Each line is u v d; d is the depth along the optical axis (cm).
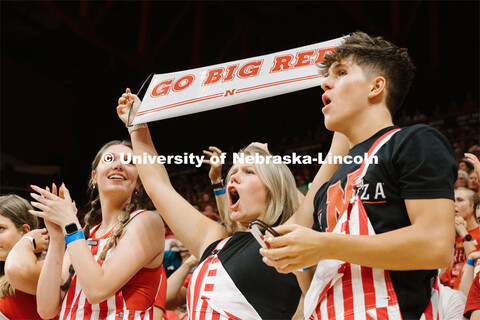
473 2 1223
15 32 1420
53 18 1377
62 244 178
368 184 111
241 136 1421
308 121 1362
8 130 1250
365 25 1168
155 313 187
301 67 158
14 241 225
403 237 99
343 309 106
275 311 152
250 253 158
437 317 110
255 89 160
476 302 227
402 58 126
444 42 1255
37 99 1330
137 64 1229
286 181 170
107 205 197
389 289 105
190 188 1071
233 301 152
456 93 1209
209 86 167
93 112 1474
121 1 1341
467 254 296
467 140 855
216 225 180
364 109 122
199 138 1445
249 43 1411
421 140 109
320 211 124
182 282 276
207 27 1497
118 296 174
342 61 126
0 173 1072
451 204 103
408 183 106
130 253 172
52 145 1360
